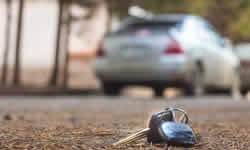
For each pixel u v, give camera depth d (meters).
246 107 8.32
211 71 13.10
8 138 3.59
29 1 25.42
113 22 22.42
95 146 3.25
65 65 16.88
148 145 3.14
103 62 12.12
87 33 22.84
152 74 11.62
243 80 15.39
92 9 17.56
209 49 13.03
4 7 25.33
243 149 3.28
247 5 29.88
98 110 7.54
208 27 13.91
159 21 12.17
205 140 3.62
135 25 12.21
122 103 9.51
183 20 12.37
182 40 11.62
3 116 5.98
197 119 5.80
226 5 29.64
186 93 12.12
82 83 20.27
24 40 25.41
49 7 25.45
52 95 14.07
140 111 7.29
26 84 17.30
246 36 29.66
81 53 25.02
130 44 11.84
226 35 30.08
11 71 23.95
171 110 3.10
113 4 19.09
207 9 29.05
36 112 6.99
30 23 25.45
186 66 11.52
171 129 3.02
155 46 11.61
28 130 4.16
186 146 3.04
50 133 3.92
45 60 25.48
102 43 12.23
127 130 4.18
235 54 15.60
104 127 4.50
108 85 12.58
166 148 3.04
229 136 3.91
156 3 21.39
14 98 11.54
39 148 3.14
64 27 17.92
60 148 3.15
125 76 11.95
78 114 6.62
